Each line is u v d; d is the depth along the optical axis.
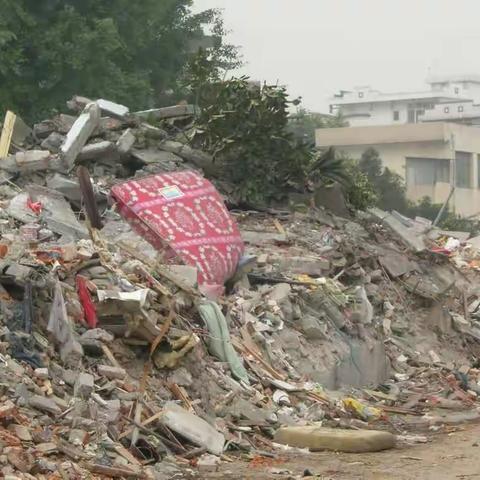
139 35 53.84
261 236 31.14
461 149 113.12
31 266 20.48
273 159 33.88
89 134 31.55
